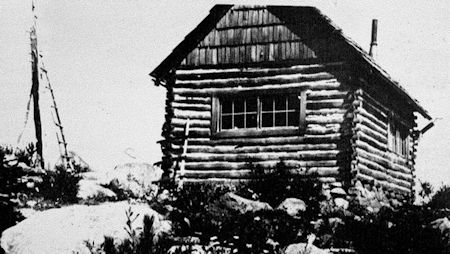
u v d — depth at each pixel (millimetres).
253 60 14594
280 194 12352
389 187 15461
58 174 12938
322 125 13789
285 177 13000
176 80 15008
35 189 12875
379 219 10023
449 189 13617
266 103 14727
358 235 9188
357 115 13469
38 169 14031
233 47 14805
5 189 9812
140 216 9133
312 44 14172
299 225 9812
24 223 8727
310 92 14023
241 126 14812
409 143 18531
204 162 14422
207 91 14773
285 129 14039
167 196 13617
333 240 9453
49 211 9164
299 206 11609
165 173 14453
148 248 6777
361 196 12891
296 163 13789
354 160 13219
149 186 16047
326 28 14070
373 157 14461
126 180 17484
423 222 9688
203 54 15000
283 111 14344
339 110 13719
